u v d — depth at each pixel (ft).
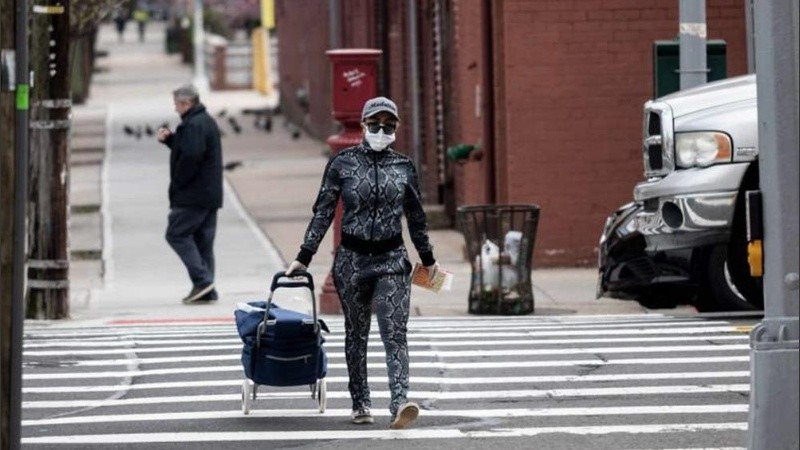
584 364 82.02
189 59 513.04
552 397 73.97
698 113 93.91
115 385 79.56
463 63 146.00
